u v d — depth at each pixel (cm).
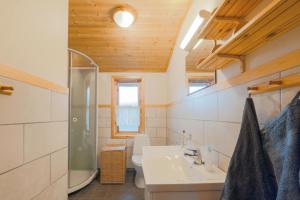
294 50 77
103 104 388
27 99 101
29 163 102
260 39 90
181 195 108
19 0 95
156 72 396
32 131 105
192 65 208
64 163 148
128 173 372
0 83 81
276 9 65
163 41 313
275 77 87
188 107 225
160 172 152
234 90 122
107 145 367
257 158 82
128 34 297
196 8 212
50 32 126
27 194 100
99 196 279
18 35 94
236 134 119
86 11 257
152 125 394
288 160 62
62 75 146
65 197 150
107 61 365
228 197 89
